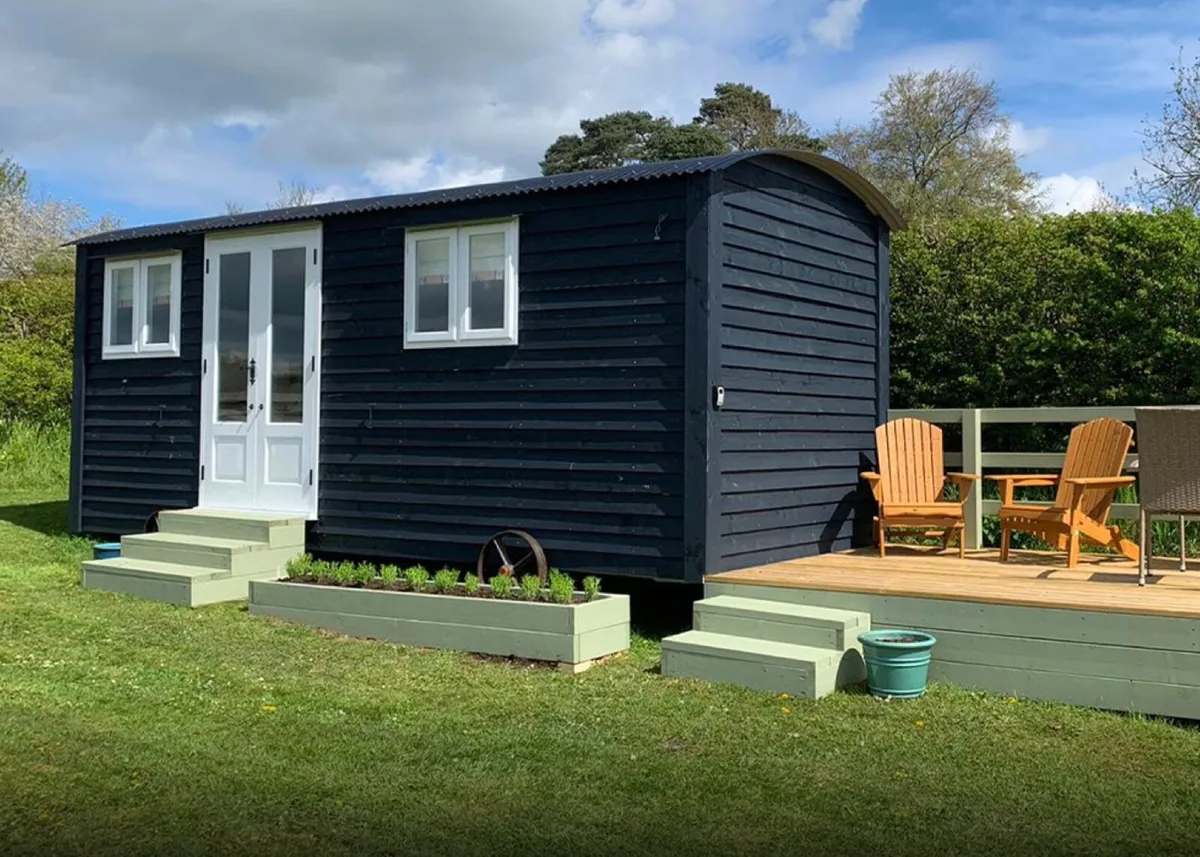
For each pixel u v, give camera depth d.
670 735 4.54
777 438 7.12
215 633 6.46
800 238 7.44
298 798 3.72
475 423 7.32
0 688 5.04
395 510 7.71
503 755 4.24
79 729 4.44
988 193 28.66
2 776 3.88
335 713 4.81
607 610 5.96
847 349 8.01
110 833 3.40
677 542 6.44
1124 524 7.94
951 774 4.07
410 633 6.29
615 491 6.69
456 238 7.43
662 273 6.55
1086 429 6.95
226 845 3.32
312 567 7.10
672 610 7.39
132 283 9.42
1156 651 4.87
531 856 3.27
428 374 7.57
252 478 8.52
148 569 7.58
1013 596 5.29
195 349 8.96
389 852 3.29
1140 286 9.23
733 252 6.68
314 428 8.14
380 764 4.11
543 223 7.04
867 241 8.32
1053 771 4.12
